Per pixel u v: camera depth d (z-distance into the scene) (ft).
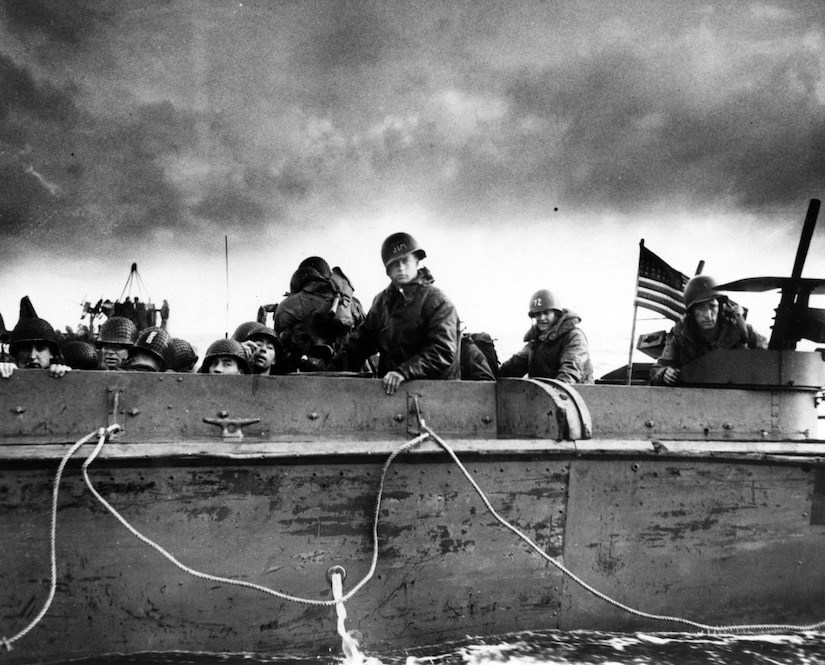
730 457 16.26
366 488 14.01
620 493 15.67
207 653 13.20
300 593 13.64
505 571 14.90
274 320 20.11
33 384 12.85
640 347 24.04
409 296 16.51
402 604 14.24
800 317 17.79
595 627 15.61
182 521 13.05
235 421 13.69
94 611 12.66
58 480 12.05
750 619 16.52
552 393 15.20
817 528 17.08
